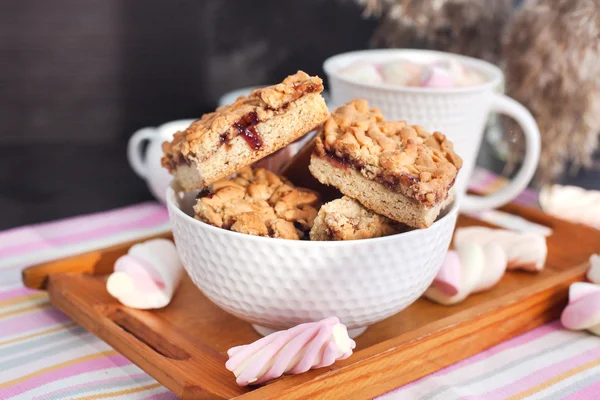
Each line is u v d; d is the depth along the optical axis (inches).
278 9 45.1
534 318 23.0
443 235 21.1
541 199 30.1
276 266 20.2
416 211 20.6
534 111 29.0
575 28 27.5
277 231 20.8
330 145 21.2
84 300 22.7
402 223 21.2
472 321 21.6
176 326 22.4
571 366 21.6
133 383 20.9
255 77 47.2
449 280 22.9
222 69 47.1
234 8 45.4
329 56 45.7
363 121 21.8
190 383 20.0
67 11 44.9
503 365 21.6
